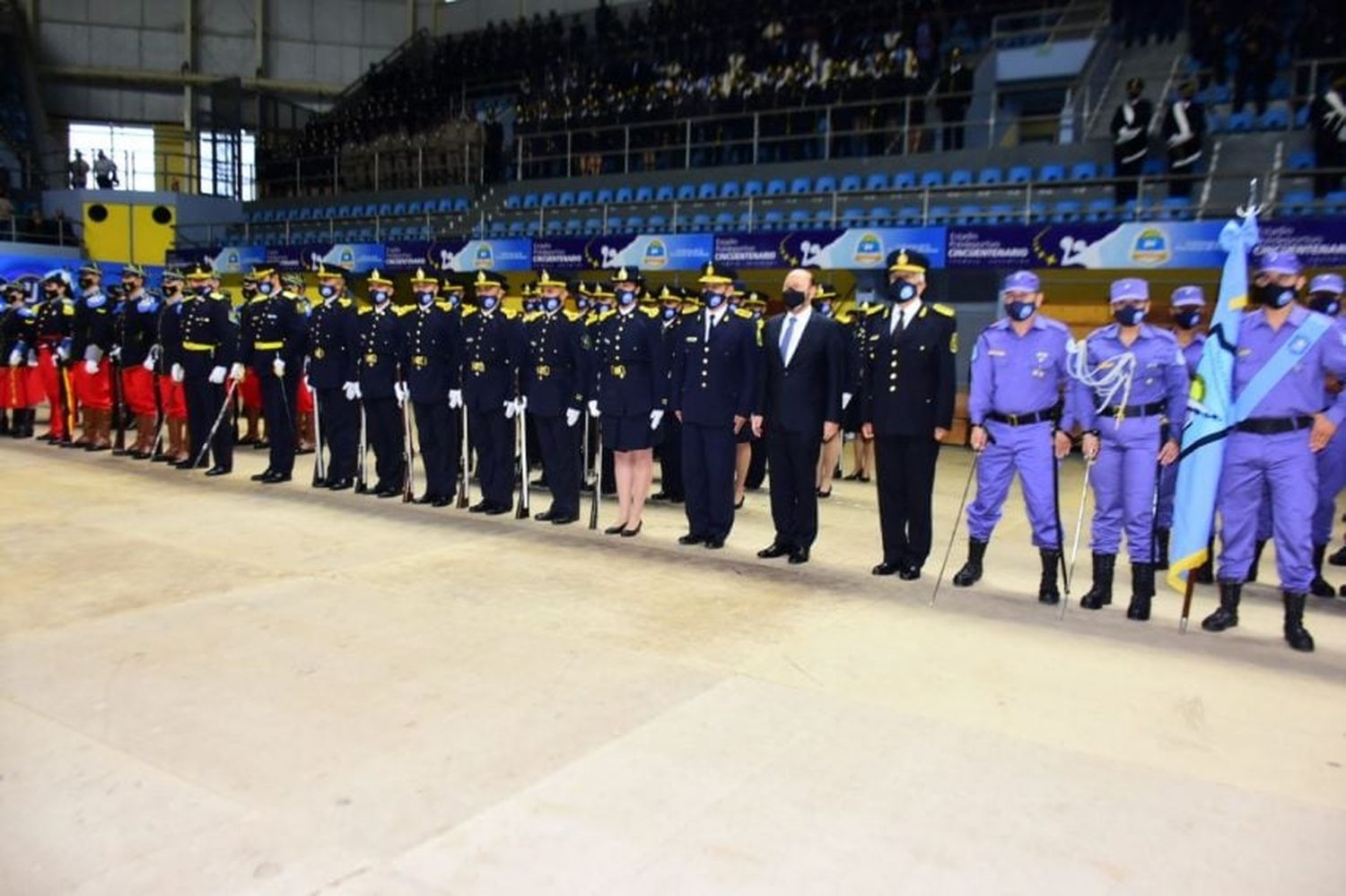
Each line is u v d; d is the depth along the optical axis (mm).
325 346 9469
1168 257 12617
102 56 26734
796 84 19000
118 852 3170
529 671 4805
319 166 25047
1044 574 6355
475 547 7402
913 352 6668
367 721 4188
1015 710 4465
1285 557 5594
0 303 13773
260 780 3656
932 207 16562
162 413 11164
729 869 3125
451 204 21844
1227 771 3906
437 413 8875
